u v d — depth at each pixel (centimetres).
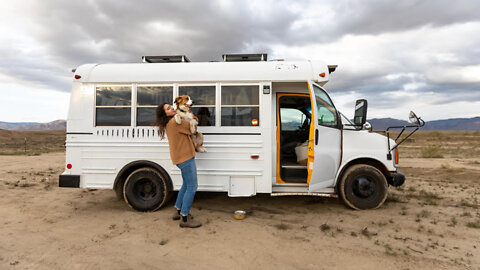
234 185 509
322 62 528
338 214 495
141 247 354
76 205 557
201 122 513
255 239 379
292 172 538
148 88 523
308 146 489
